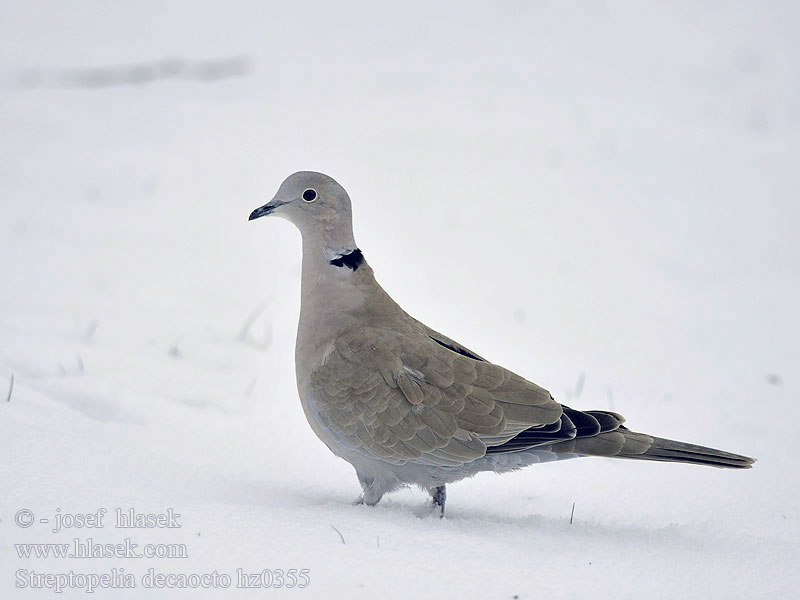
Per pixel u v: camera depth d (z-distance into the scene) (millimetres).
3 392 10391
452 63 41906
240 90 37469
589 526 8445
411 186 26484
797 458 10945
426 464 8648
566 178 27797
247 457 10102
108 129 31531
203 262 19984
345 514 8047
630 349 15672
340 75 39844
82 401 11156
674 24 49469
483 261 20688
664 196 26391
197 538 7078
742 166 29516
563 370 14367
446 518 8477
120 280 18078
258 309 17094
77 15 49469
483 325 16484
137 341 14344
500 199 25641
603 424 8445
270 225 23531
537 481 10070
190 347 14328
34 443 8773
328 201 9359
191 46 43938
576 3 52906
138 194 25016
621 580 7223
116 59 41188
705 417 12484
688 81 40312
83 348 13453
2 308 15445
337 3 53062
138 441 9789
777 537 8602
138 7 51719
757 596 7145
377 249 21062
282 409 11914
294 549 7070
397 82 38812
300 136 31406
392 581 6770
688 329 16844
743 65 42781
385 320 9242
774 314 17766
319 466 10195
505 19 49938
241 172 27484
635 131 33188
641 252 21766
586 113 35188
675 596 7051
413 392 8641
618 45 45594
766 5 53375
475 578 6977
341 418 8859
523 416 8492
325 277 9352
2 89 35719
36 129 30859
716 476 10281
